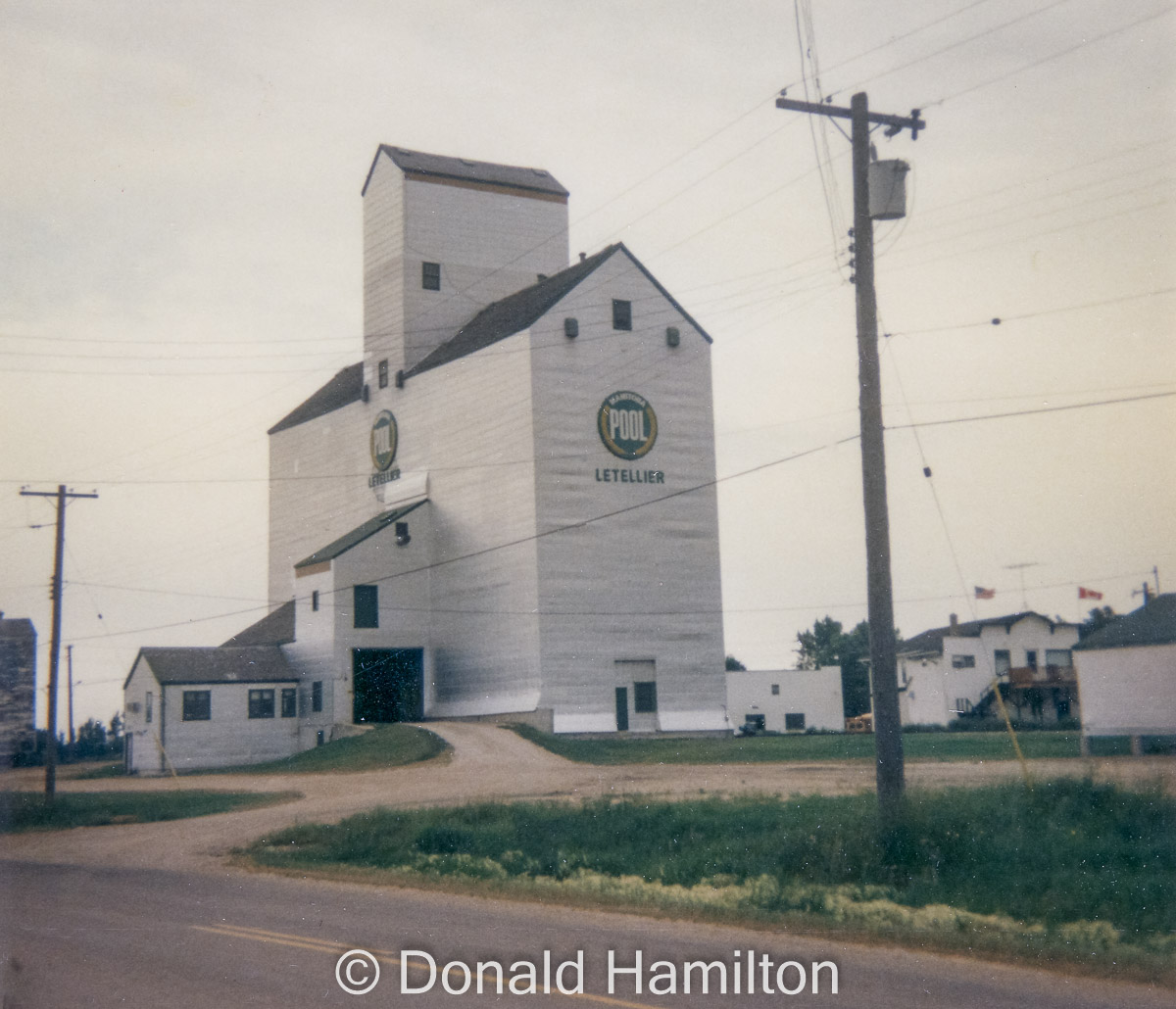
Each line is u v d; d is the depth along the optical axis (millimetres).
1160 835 18750
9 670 68562
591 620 56094
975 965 12453
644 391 58531
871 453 19672
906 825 18359
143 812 38062
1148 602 38844
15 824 37062
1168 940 13391
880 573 19547
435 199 68438
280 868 23734
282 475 80938
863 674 91750
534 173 73000
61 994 11430
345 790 41344
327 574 62281
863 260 20156
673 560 58219
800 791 31578
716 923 15305
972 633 74125
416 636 63031
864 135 20391
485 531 59250
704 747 51031
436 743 51188
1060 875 16391
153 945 14141
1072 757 36531
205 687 62000
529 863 22047
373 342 70000
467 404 61000
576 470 56594
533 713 54844
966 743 47562
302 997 11133
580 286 57688
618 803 29047
